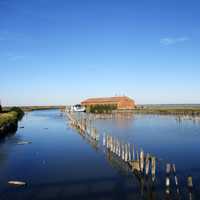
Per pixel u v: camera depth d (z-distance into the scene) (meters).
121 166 26.64
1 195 18.98
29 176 23.56
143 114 111.62
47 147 38.03
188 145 37.84
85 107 141.50
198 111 99.62
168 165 19.64
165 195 18.69
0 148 37.25
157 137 46.03
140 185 20.81
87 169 25.69
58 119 99.06
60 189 20.12
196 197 18.17
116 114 111.50
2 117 53.78
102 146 38.72
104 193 19.23
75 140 45.03
